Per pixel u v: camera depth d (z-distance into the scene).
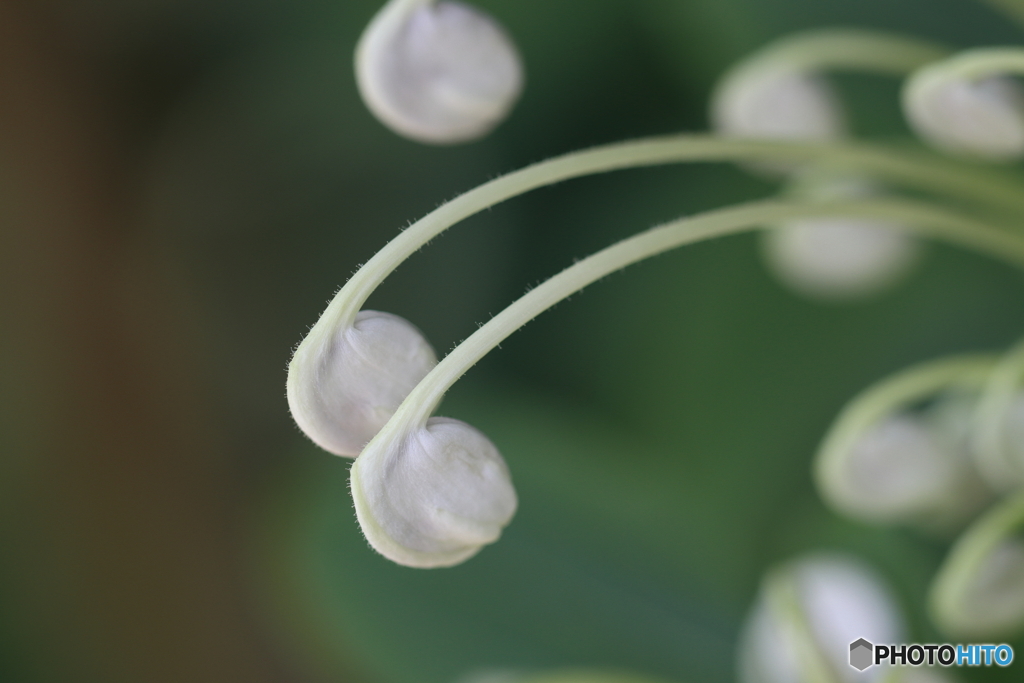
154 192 0.50
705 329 0.38
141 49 0.49
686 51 0.38
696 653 0.28
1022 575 0.24
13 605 0.46
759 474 0.36
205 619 0.49
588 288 0.40
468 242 0.47
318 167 0.50
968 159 0.26
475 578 0.29
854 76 0.28
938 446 0.25
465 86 0.21
